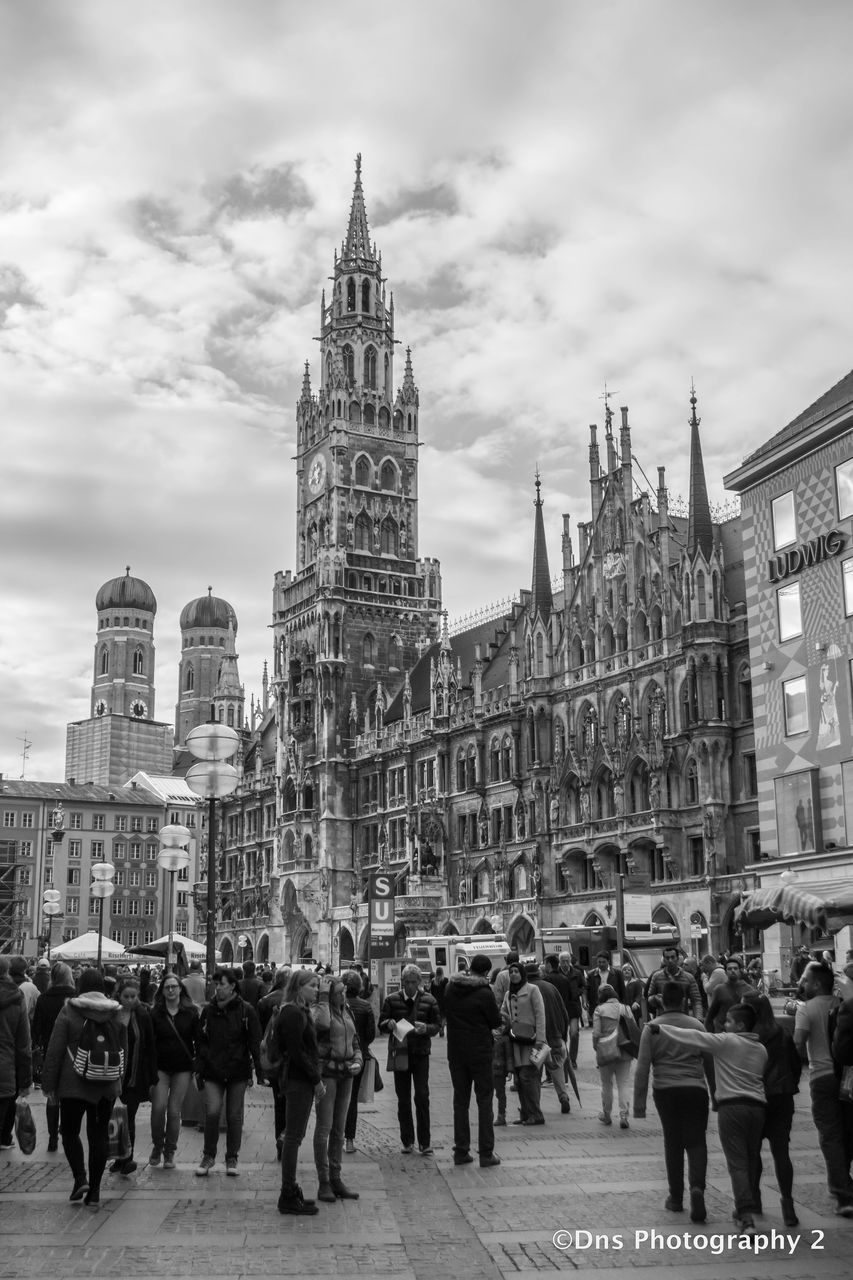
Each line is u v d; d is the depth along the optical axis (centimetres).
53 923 16488
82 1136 2692
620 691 9238
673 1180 1861
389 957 6222
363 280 14212
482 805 10744
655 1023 1842
